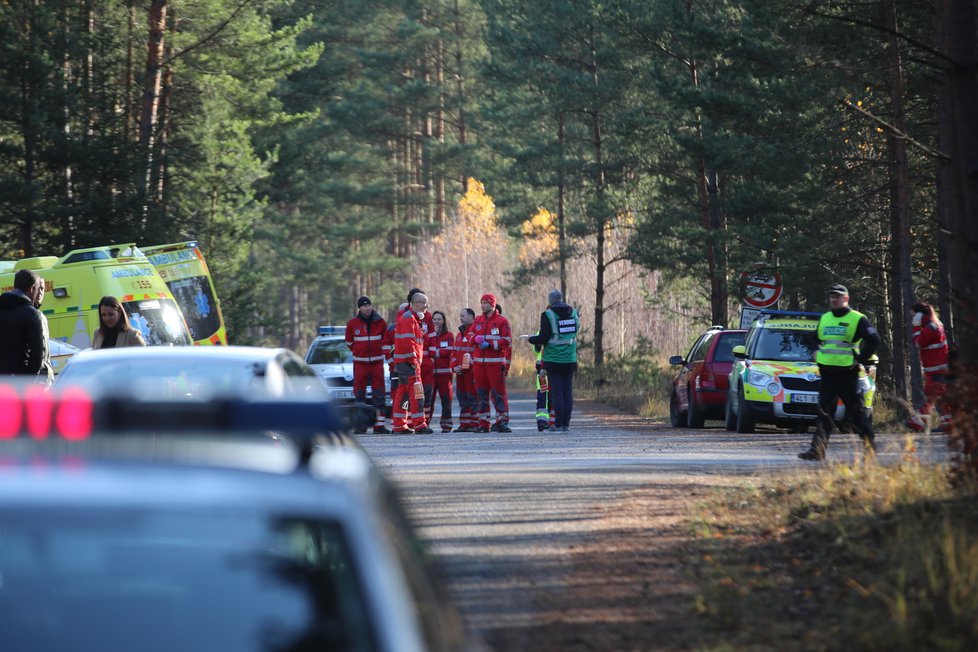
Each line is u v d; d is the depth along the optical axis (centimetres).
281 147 18912
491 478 4916
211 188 14712
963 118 3644
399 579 977
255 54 14962
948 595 2458
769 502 3984
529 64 16600
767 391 7438
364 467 1293
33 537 1019
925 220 10356
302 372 3272
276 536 1033
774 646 2412
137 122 14762
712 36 10294
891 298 10350
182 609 1023
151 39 13550
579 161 16850
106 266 7762
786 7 9081
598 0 13438
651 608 2744
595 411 11025
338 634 970
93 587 1025
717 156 10519
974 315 3591
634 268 17225
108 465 1005
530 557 3291
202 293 9325
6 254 13238
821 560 3088
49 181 12556
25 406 969
